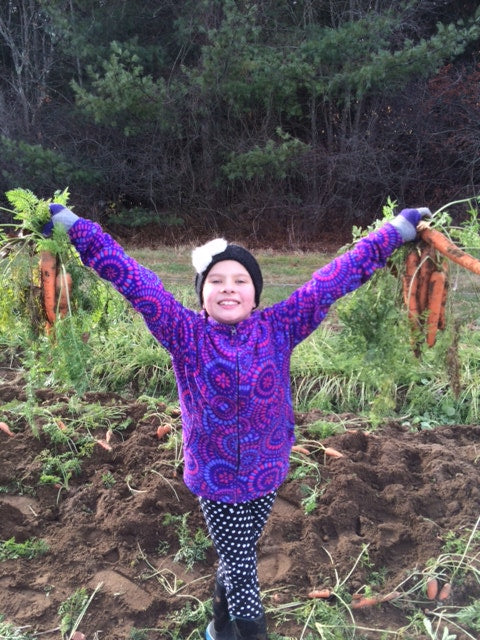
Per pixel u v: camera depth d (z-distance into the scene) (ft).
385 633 8.84
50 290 8.20
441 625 9.03
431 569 9.84
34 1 47.24
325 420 14.61
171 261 34.58
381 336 8.90
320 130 45.47
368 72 36.45
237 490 7.28
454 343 8.90
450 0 45.52
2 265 8.81
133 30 43.47
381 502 11.46
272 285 28.22
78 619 8.91
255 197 44.01
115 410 14.66
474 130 43.04
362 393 16.19
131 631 8.80
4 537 10.57
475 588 9.68
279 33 41.09
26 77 48.57
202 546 10.39
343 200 43.88
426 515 11.26
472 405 15.94
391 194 45.24
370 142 43.50
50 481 11.93
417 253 8.29
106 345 18.20
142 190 44.68
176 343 7.26
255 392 7.07
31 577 9.77
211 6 39.45
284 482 12.05
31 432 13.34
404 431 14.88
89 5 42.55
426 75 39.06
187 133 43.39
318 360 17.66
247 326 7.34
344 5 43.27
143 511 11.07
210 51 37.52
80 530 10.74
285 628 8.96
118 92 37.50
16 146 42.52
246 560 7.60
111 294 9.20
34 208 7.97
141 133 43.62
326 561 10.21
